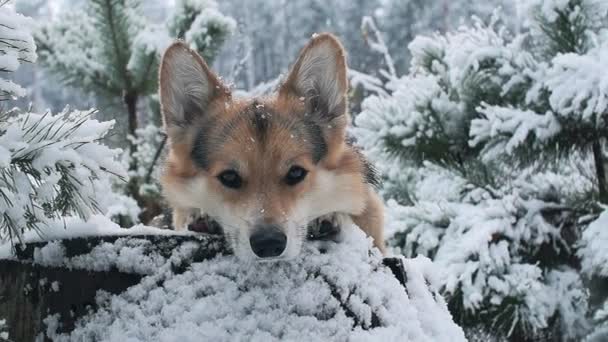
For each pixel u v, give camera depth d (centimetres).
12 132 84
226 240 91
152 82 205
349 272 89
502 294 150
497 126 154
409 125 168
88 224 92
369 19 283
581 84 146
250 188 105
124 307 88
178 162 112
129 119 210
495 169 168
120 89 208
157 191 186
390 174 179
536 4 162
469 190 168
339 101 113
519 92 163
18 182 83
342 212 111
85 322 89
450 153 170
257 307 87
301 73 114
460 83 167
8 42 85
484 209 157
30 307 91
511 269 151
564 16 160
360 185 112
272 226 99
